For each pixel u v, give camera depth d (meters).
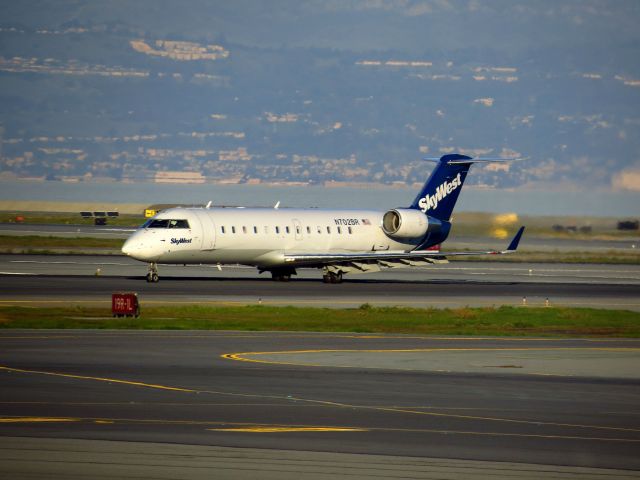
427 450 102.88
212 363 152.12
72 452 98.50
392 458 99.38
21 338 173.88
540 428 113.75
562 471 96.19
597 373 151.50
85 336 178.38
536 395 133.00
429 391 134.12
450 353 169.38
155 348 165.88
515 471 95.75
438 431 111.25
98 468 93.31
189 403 122.44
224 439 105.06
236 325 199.75
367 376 144.38
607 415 121.38
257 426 111.38
